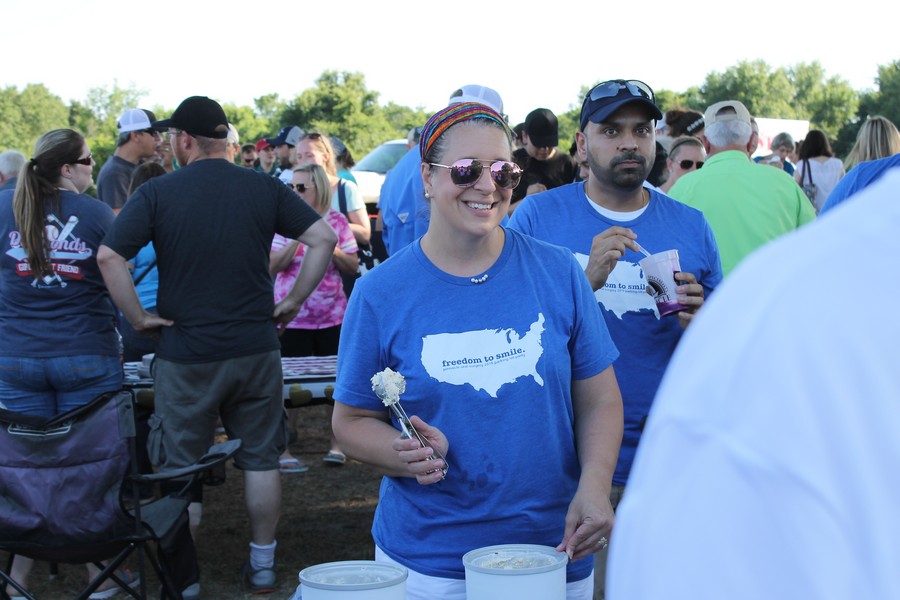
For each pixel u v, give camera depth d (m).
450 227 2.20
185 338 4.14
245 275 4.19
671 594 0.62
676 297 2.99
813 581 0.57
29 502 3.23
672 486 0.64
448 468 2.20
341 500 5.88
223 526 5.48
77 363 4.24
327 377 4.65
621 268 3.07
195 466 3.37
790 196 4.25
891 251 0.61
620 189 3.10
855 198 0.67
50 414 4.32
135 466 3.31
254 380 4.26
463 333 2.19
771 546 0.59
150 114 6.58
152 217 4.09
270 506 4.41
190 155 4.21
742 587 0.59
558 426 2.25
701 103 76.62
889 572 0.57
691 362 0.66
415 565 2.24
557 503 2.25
